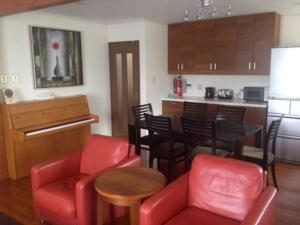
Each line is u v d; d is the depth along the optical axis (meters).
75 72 4.82
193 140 3.48
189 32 5.21
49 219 2.52
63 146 4.24
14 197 3.23
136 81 5.27
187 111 4.68
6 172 3.77
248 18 4.55
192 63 5.29
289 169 3.97
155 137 3.87
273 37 4.39
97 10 4.00
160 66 5.50
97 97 5.31
